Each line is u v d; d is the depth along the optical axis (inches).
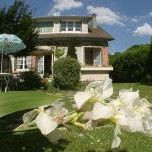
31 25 1150.3
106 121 66.5
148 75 1409.9
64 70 1096.8
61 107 71.2
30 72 1108.5
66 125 68.9
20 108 72.9
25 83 1093.8
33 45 1167.0
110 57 1829.5
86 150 237.5
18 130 77.7
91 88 68.6
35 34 1161.4
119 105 66.8
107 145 250.4
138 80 1716.3
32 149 228.1
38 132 75.2
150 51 1403.8
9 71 1213.7
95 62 1615.4
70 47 1525.6
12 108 73.7
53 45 1583.4
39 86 1101.7
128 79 1748.3
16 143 239.8
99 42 1614.2
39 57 1566.2
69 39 1576.0
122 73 1744.6
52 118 69.1
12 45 847.1
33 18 1164.5
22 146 235.6
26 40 1134.4
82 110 68.0
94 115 65.2
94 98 67.7
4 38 796.0
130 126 65.3
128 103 66.7
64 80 1093.1
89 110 68.0
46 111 70.4
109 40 1620.3
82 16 1659.7
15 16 1133.7
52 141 71.7
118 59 1752.0
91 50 1642.5
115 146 65.6
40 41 1590.8
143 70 1574.8
